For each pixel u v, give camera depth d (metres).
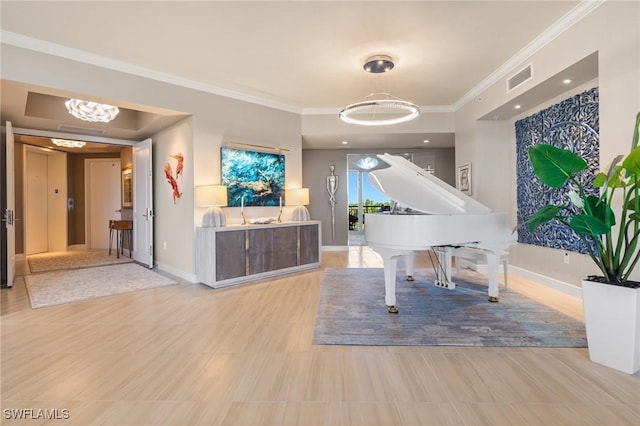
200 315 3.28
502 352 2.42
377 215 3.22
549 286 4.22
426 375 2.11
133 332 2.84
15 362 2.30
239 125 5.16
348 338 2.69
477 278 4.76
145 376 2.11
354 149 8.09
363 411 1.74
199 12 2.98
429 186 3.61
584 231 2.21
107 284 4.53
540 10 3.02
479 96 4.99
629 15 2.59
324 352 2.45
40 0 2.78
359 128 6.10
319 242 5.72
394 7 2.94
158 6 2.88
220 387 1.98
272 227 4.97
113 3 2.84
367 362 2.29
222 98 4.96
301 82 4.73
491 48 3.74
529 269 4.65
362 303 3.64
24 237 6.64
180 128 4.95
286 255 5.17
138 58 3.93
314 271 5.40
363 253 7.52
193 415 1.72
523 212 4.73
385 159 4.12
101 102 4.12
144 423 1.66
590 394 1.87
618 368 2.13
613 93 2.73
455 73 4.46
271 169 5.49
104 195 8.24
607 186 2.17
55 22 3.13
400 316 3.19
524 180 4.69
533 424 1.62
